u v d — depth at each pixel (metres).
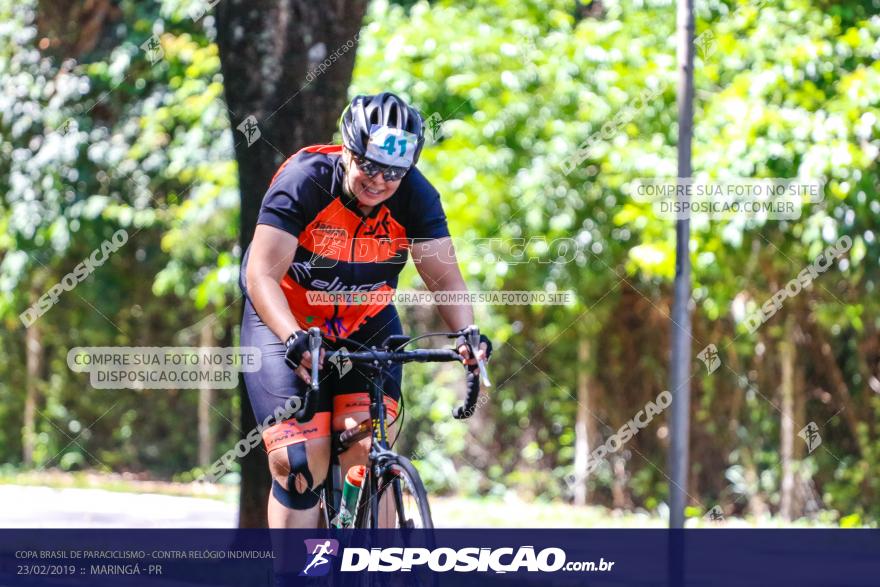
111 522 21.03
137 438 34.47
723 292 24.70
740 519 27.05
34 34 31.36
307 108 16.94
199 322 32.66
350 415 11.99
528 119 24.80
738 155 22.03
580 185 25.00
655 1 24.58
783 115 21.95
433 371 28.77
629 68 24.23
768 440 27.14
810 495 26.72
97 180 30.62
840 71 22.92
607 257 25.61
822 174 21.62
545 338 28.38
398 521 10.97
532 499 28.94
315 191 12.05
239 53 16.88
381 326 13.05
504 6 25.28
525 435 29.19
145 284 33.56
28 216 30.48
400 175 11.70
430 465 28.91
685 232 14.41
